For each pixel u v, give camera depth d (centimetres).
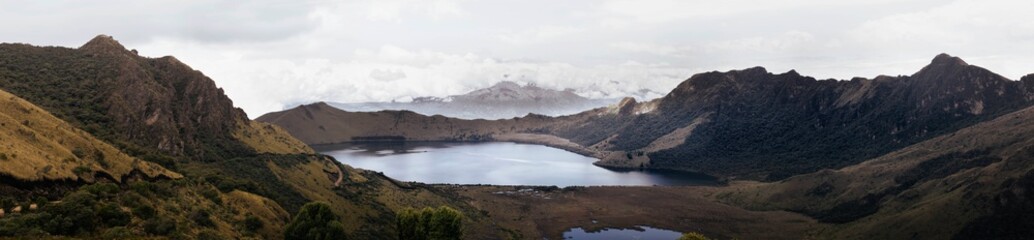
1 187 9244
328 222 13525
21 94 16600
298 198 17612
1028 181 18300
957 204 19238
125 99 18788
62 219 9025
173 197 12000
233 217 12706
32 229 8519
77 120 16550
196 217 11269
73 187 10606
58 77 19038
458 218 15412
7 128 10869
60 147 11438
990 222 17762
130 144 16250
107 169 12019
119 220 9750
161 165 15125
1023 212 17600
